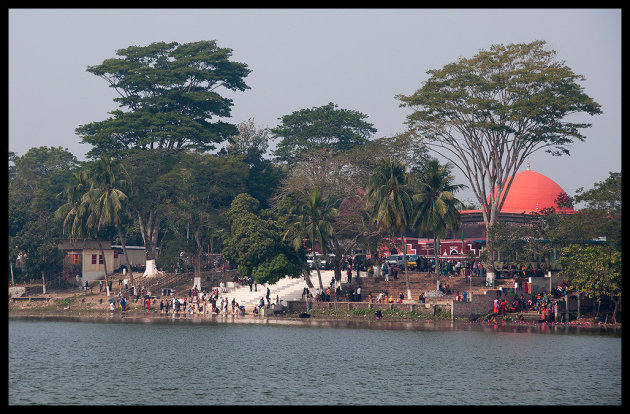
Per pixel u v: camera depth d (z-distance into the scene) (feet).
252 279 582.76
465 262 613.93
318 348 393.50
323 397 282.77
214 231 644.27
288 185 655.76
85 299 610.24
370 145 645.51
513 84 549.95
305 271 572.92
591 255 459.73
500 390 293.84
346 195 625.41
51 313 574.97
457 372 328.49
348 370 333.62
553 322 479.00
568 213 556.51
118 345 409.49
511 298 508.12
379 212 525.75
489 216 571.69
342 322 497.05
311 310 535.60
